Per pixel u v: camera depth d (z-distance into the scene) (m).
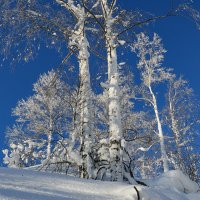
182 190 6.46
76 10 8.44
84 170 7.17
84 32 8.58
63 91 9.02
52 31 8.15
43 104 13.70
